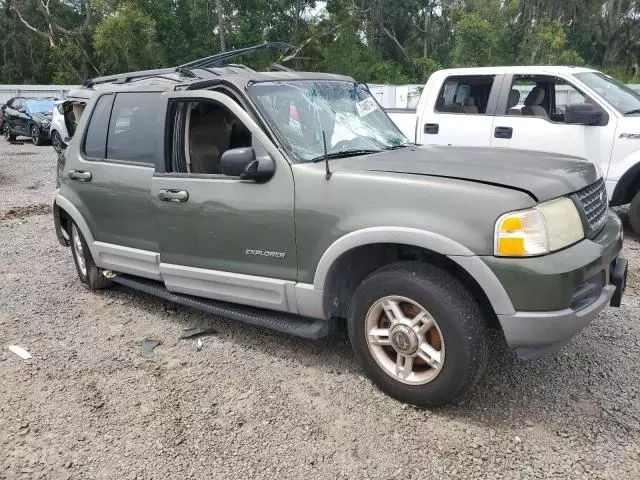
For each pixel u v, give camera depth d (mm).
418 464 2875
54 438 3174
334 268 3428
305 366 3883
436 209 3047
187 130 4207
